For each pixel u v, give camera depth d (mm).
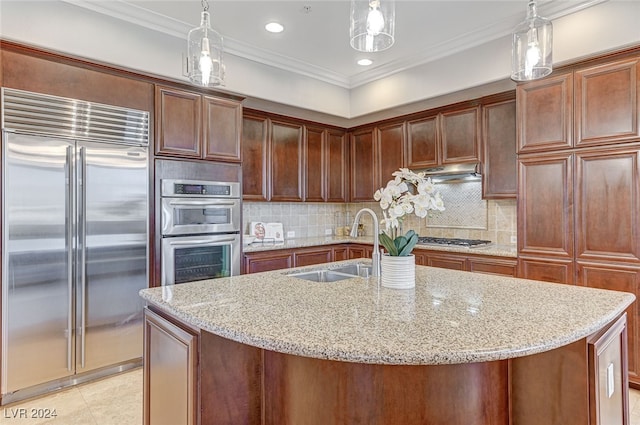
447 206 4570
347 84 4645
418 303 1637
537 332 1253
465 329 1287
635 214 2621
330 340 1192
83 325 2801
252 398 1734
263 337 1230
